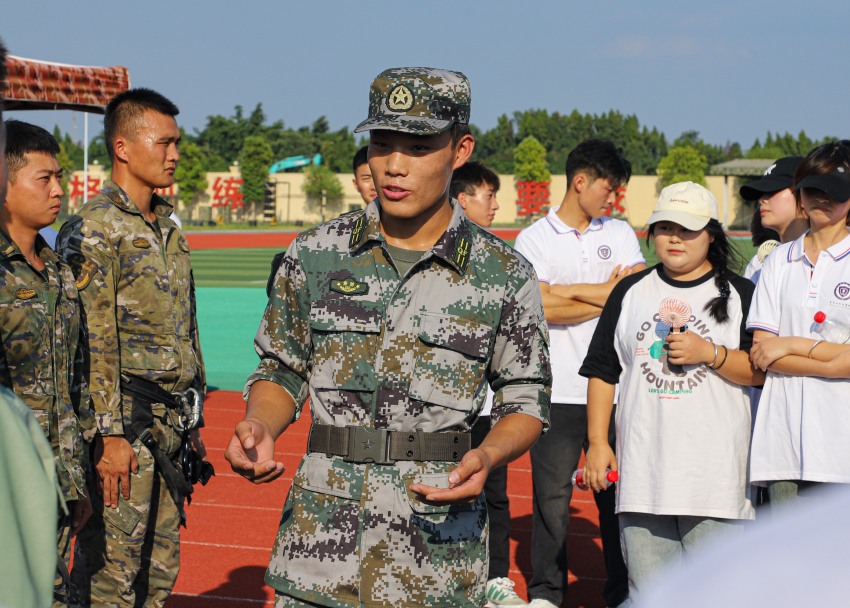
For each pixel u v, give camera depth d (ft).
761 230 19.40
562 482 16.43
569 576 18.74
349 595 8.76
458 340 9.04
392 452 8.87
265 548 19.67
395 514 8.80
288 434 29.48
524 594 17.57
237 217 260.21
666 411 12.94
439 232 9.30
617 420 13.57
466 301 9.14
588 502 23.67
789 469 12.94
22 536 4.78
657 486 12.85
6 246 10.92
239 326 53.93
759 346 12.70
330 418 9.05
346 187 263.70
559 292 16.70
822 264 13.05
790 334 13.11
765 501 14.06
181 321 13.66
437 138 8.81
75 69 38.70
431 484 8.86
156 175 13.48
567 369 16.61
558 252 17.38
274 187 249.34
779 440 13.05
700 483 12.74
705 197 12.99
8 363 10.85
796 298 13.06
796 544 5.79
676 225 12.96
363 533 8.79
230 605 16.72
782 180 16.80
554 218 17.57
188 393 13.60
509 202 257.14
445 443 9.00
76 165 293.84
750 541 6.00
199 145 349.82
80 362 12.16
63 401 11.38
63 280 11.71
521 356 9.45
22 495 4.82
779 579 5.74
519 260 9.47
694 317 13.15
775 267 13.42
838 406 12.76
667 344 12.82
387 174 8.85
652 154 380.99
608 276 17.56
